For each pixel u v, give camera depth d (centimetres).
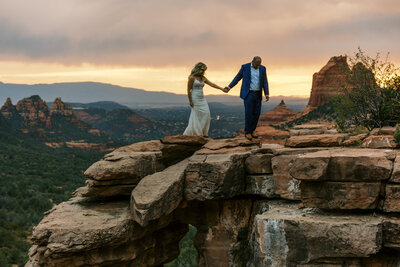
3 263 3678
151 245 1080
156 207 916
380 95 1174
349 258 691
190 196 1023
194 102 1250
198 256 1180
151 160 1100
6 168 8750
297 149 977
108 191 1045
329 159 737
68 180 8744
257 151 1053
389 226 675
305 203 775
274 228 743
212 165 995
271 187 1008
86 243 853
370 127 1201
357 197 723
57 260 862
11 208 5778
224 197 994
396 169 695
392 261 687
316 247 702
